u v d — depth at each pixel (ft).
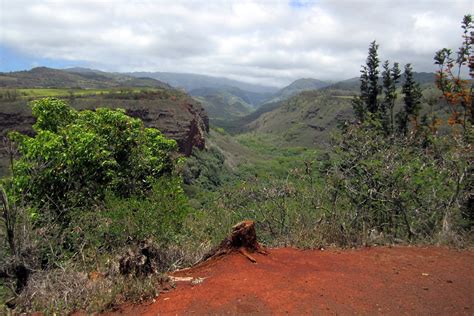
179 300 12.07
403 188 21.49
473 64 44.21
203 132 269.64
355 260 15.62
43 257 17.47
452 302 11.79
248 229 15.46
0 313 13.12
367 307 11.45
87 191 25.08
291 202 23.26
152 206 18.70
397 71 74.43
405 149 25.05
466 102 43.55
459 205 21.31
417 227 20.89
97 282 13.69
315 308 11.32
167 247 17.46
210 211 26.11
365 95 78.54
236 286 12.62
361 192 21.77
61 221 22.40
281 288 12.50
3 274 15.57
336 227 19.08
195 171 171.42
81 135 25.68
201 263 15.23
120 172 27.20
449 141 25.25
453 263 15.26
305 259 15.56
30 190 23.45
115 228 17.88
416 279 13.53
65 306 12.64
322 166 25.22
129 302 12.50
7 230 16.19
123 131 28.78
